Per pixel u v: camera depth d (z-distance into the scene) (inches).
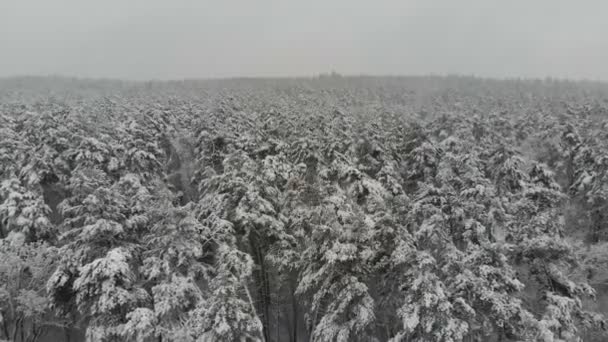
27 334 782.5
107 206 624.7
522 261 703.7
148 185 914.1
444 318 518.6
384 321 669.3
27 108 1406.3
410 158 1178.6
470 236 666.2
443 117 1552.7
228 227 666.2
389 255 612.1
